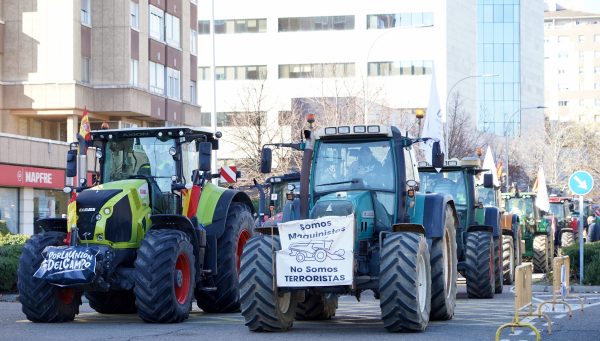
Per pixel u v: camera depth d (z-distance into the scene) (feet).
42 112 169.27
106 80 176.65
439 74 363.15
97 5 176.96
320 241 53.72
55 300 60.44
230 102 359.46
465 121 340.39
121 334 53.47
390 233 55.52
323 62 360.48
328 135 58.44
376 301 82.02
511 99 518.37
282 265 54.03
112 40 176.55
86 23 175.01
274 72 361.51
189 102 207.00
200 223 66.54
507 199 137.59
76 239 59.77
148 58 187.42
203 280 67.26
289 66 361.71
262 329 55.06
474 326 59.26
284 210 60.54
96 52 176.76
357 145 58.75
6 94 169.48
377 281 55.93
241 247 70.33
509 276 105.81
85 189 62.95
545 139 444.14
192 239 62.80
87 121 64.08
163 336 52.54
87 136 63.87
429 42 356.38
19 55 169.78
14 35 169.99
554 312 70.54
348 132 58.13
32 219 152.87
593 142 375.45
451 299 63.57
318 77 337.11
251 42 363.15
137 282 58.44
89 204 60.54
